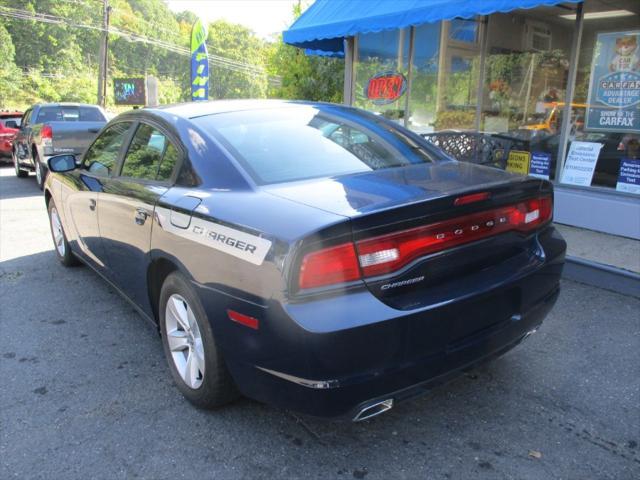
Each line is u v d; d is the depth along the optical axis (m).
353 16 7.30
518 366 3.33
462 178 2.71
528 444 2.60
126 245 3.44
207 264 2.48
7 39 65.62
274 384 2.27
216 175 2.79
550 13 7.04
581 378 3.18
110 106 51.78
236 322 2.33
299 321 2.06
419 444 2.62
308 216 2.20
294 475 2.42
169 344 3.06
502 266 2.61
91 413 2.91
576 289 4.56
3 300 4.60
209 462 2.51
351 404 2.17
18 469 2.48
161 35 87.94
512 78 7.50
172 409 2.94
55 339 3.83
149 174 3.31
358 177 2.75
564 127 6.48
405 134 3.56
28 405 3.00
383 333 2.13
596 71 6.20
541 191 2.80
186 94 90.56
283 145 2.99
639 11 5.84
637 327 3.83
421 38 8.22
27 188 11.28
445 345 2.35
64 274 5.29
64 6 73.69
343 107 3.78
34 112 11.66
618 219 5.48
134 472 2.45
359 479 2.38
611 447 2.57
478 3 5.61
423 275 2.29
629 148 5.91
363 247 2.14
